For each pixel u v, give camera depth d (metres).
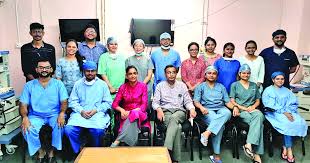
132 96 2.97
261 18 4.38
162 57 3.49
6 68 3.12
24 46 3.11
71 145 2.81
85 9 4.16
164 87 3.10
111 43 3.32
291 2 4.30
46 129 2.78
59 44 4.18
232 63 3.33
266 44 4.40
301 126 2.92
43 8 4.09
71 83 3.14
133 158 2.13
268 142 3.11
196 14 4.31
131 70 2.91
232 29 4.38
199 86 3.19
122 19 4.23
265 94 3.16
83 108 2.94
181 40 4.36
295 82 4.12
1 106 2.79
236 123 3.02
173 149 2.77
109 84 3.31
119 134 2.73
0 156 2.91
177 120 2.82
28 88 2.82
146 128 2.83
